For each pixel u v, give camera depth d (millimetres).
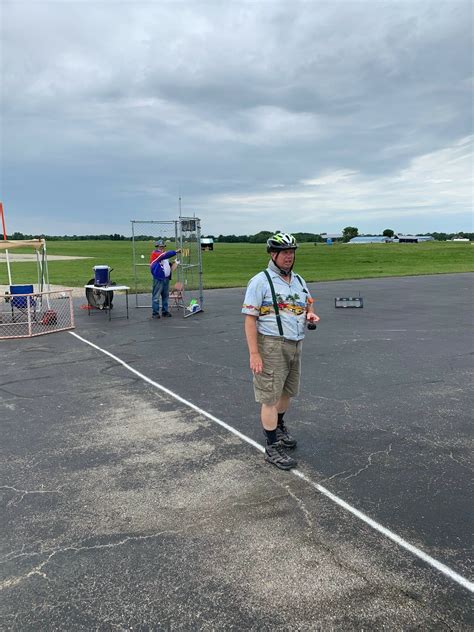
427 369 7070
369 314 12594
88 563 2834
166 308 12523
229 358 7887
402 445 4422
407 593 2561
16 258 42281
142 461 4160
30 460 4207
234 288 19719
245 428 4879
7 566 2818
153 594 2580
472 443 4453
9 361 7910
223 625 2369
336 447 4395
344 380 6527
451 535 3055
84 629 2357
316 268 33688
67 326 11164
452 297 16328
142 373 7031
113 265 34312
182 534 3102
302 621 2385
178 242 13883
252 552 2910
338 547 2945
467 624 2359
